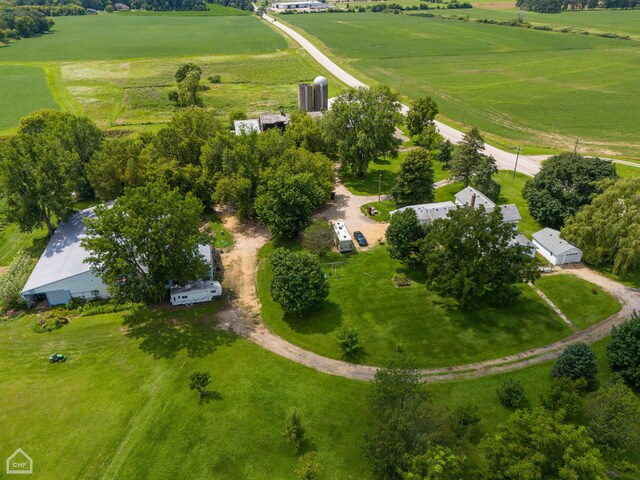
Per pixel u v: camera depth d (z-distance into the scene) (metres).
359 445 43.91
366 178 105.12
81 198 97.44
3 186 73.44
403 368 44.84
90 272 64.50
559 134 129.88
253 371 52.78
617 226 65.12
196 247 62.91
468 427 42.38
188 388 50.25
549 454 35.03
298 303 58.62
